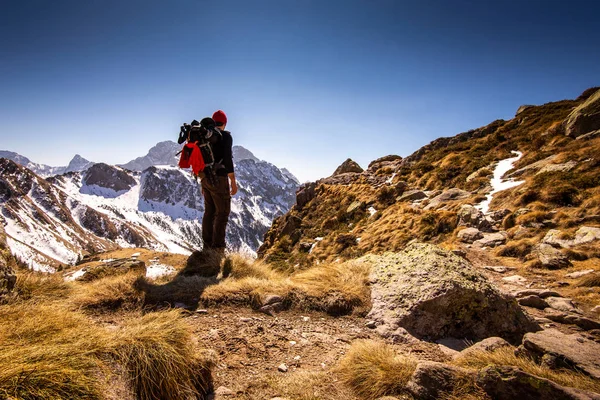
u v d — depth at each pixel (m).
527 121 34.22
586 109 23.91
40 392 2.15
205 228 7.64
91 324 3.54
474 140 37.16
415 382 3.05
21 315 3.28
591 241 11.29
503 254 12.52
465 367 3.53
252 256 7.56
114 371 2.65
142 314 4.81
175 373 2.89
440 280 5.17
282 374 3.50
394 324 4.83
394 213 25.34
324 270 6.62
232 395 3.04
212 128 6.64
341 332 4.77
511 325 4.92
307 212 39.66
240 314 5.13
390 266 6.26
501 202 19.38
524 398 2.69
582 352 3.62
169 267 12.27
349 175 43.91
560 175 17.92
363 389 3.20
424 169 34.03
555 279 9.16
